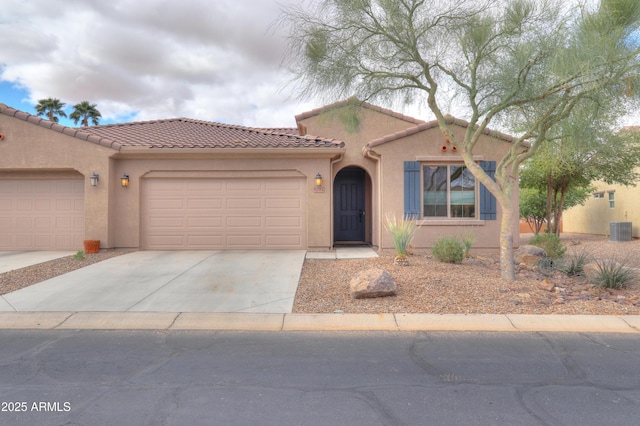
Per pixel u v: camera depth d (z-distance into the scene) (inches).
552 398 154.6
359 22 333.1
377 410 145.7
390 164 523.8
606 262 378.6
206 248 528.1
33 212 530.6
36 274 379.6
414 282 331.0
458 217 528.4
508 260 345.1
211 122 676.1
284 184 531.8
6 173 529.7
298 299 300.2
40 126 509.4
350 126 400.2
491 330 239.1
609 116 327.3
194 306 284.8
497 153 522.3
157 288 331.0
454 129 519.2
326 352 205.5
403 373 178.7
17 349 210.4
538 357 197.3
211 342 221.6
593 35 277.3
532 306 277.4
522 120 363.9
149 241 527.8
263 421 138.1
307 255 486.9
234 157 521.0
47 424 136.2
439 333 234.1
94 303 291.3
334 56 345.7
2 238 530.3
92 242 491.8
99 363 191.0
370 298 296.2
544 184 754.8
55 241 529.7
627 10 273.6
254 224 530.3
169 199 529.0
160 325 250.8
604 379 171.9
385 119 579.5
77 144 507.2
